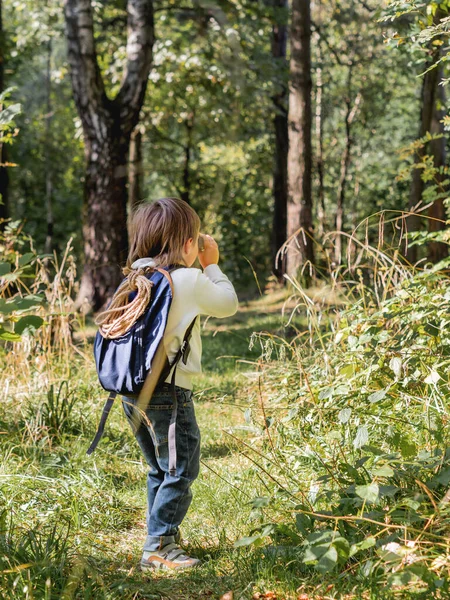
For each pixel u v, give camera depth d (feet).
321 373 16.44
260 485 13.67
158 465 11.16
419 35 16.69
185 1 55.52
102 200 49.24
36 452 15.97
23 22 68.28
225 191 90.68
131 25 48.88
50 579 9.30
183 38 56.65
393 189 83.30
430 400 13.39
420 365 14.08
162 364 10.21
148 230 10.85
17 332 10.01
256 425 16.26
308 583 9.78
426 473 11.31
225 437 17.85
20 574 9.24
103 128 48.65
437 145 35.06
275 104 66.28
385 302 15.38
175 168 81.15
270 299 54.03
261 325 39.63
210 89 56.59
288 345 17.57
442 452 11.31
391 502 10.69
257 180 90.63
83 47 47.75
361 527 10.43
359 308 16.57
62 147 101.96
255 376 20.68
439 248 30.78
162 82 61.52
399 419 13.28
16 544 10.42
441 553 9.66
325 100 81.92
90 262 49.55
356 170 94.02
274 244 72.43
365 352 14.14
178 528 11.85
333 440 13.87
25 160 98.58
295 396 15.97
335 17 69.05
